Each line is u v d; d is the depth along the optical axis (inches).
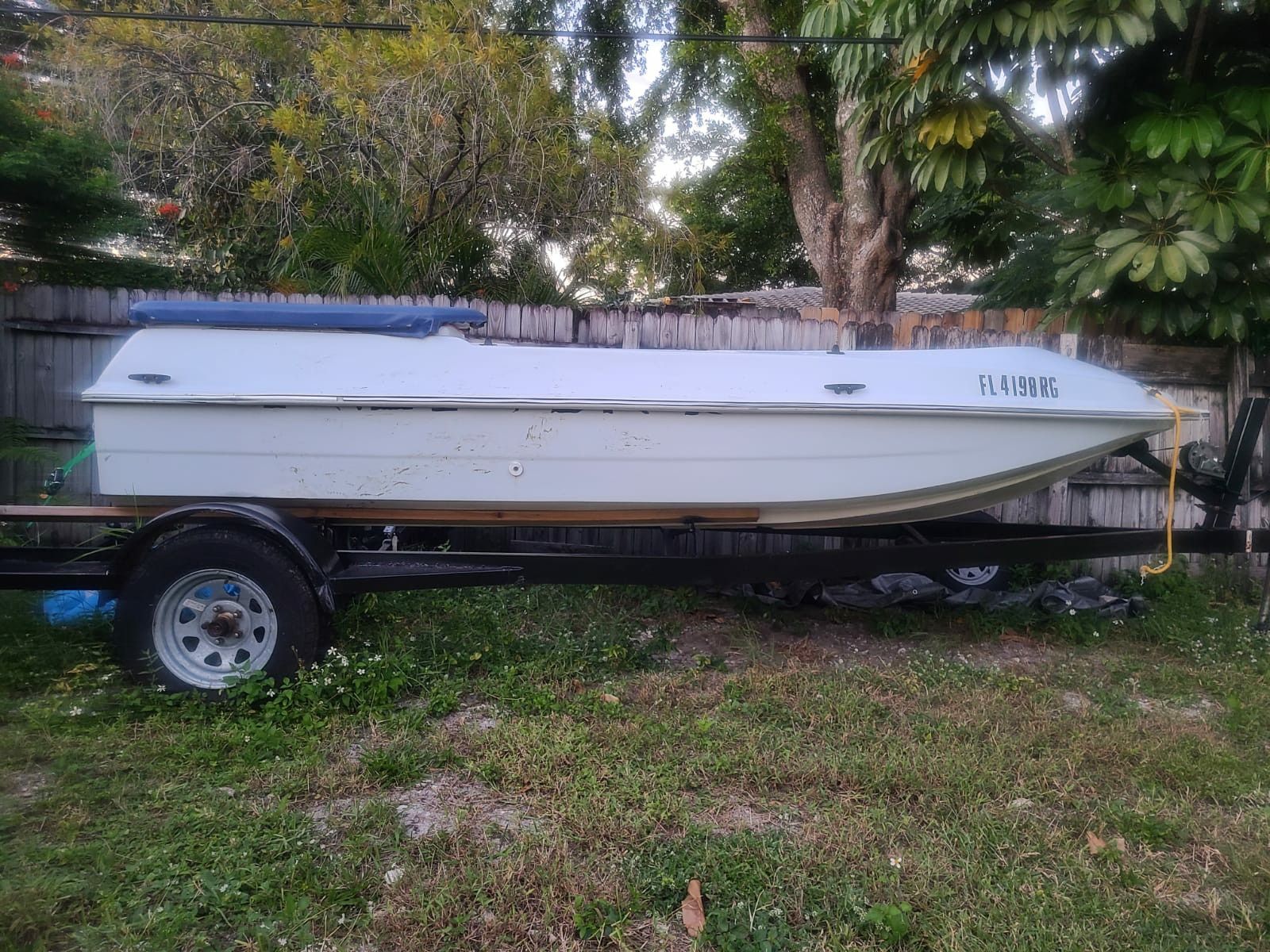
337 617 215.5
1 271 281.1
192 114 437.7
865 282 476.4
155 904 113.8
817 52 511.5
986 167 276.2
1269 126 230.7
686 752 161.0
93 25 429.4
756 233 819.4
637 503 196.7
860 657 221.8
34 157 257.8
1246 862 129.0
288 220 393.1
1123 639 243.3
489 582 195.9
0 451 239.9
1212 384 304.0
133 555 183.5
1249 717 183.3
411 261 345.7
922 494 204.1
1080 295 255.0
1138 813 141.7
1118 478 302.0
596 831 132.4
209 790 142.9
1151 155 234.4
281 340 193.0
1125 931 113.1
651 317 290.8
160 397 187.3
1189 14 261.7
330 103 415.8
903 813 141.1
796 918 114.7
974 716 179.2
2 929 107.0
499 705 182.9
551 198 411.8
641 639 227.0
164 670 181.3
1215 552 218.7
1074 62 242.1
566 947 108.8
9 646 193.5
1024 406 200.2
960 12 244.4
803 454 197.0
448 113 380.8
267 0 458.9
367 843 127.6
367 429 190.2
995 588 279.1
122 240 317.4
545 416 191.0
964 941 109.6
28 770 149.6
